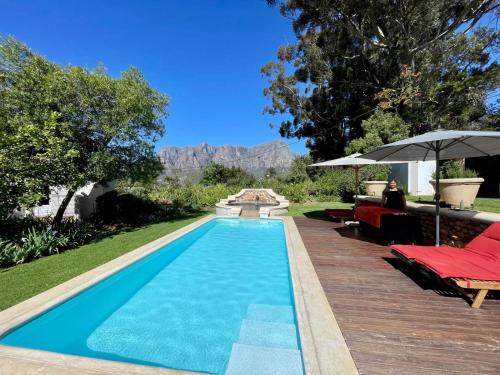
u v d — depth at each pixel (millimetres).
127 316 3584
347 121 23625
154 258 5711
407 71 15297
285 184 19047
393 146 4746
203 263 5711
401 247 4195
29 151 6949
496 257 3588
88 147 8641
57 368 2248
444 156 5961
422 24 14727
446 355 2295
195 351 2838
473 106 14258
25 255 5391
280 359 2590
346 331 2643
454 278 3035
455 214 5242
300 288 3646
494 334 2586
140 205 12320
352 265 4566
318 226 8320
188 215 11969
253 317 3500
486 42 14922
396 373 2094
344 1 15219
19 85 7289
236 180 24984
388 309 3068
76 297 3682
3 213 6387
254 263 5699
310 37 20938
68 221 8430
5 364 2303
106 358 2766
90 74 8070
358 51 20109
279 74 26344
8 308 3229
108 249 6152
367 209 6758
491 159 12109
